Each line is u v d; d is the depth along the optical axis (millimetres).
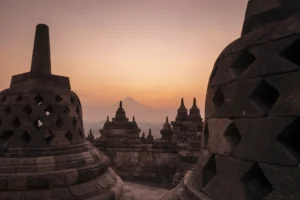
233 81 3844
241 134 3582
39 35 8352
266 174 3174
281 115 3121
